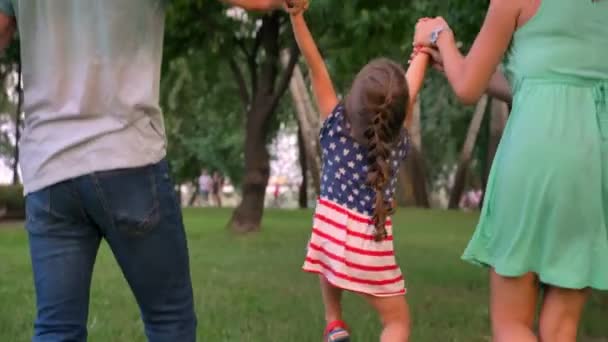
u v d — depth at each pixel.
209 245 12.02
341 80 15.68
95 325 5.54
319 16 12.50
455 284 8.18
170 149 33.19
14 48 13.83
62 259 2.79
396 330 3.32
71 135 2.74
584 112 2.74
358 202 3.24
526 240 2.73
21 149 2.91
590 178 2.71
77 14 2.77
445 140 32.00
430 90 28.19
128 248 2.80
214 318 5.89
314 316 6.01
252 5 3.01
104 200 2.73
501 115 24.47
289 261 9.92
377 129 3.14
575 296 2.80
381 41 13.29
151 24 2.84
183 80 18.48
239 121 28.58
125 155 2.74
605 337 5.68
